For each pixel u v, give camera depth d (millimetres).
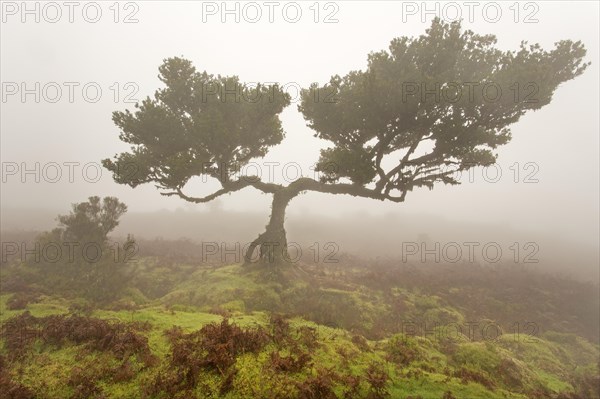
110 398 5160
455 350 8953
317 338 7844
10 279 14227
